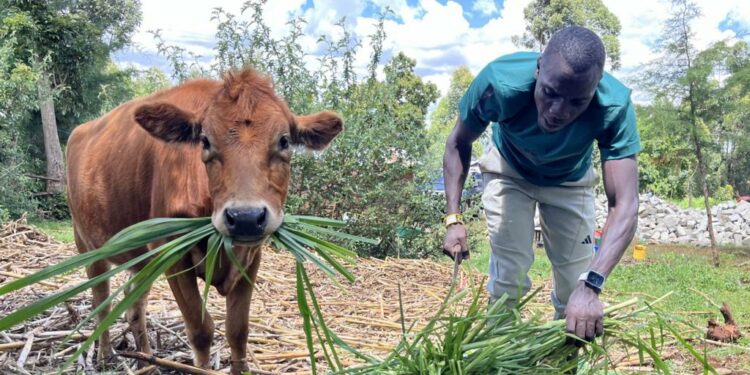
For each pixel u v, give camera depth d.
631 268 10.64
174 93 3.90
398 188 10.94
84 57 18.98
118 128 4.33
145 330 4.23
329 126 3.58
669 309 7.28
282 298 6.63
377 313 6.38
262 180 2.94
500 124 3.66
